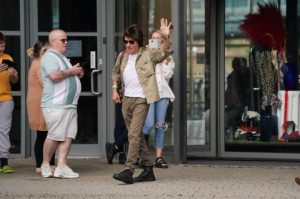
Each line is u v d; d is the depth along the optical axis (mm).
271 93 23875
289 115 23797
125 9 22812
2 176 19531
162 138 20984
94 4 23062
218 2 23672
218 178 19375
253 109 23969
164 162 21047
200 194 17000
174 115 21672
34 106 19578
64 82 18859
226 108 23891
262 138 23875
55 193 17109
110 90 22984
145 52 18062
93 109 23141
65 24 23141
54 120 18797
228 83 23844
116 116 21297
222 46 23766
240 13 23750
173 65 20828
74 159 22812
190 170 20750
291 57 23750
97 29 23062
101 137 23125
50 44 19141
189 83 23906
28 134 23078
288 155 23656
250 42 23766
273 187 18016
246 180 19094
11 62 20047
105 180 18828
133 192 17188
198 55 23812
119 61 18844
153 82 17969
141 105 17938
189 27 23781
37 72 19578
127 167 18031
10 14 23000
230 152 23750
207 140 23781
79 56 23109
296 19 23641
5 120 20031
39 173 19844
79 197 16656
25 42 23000
